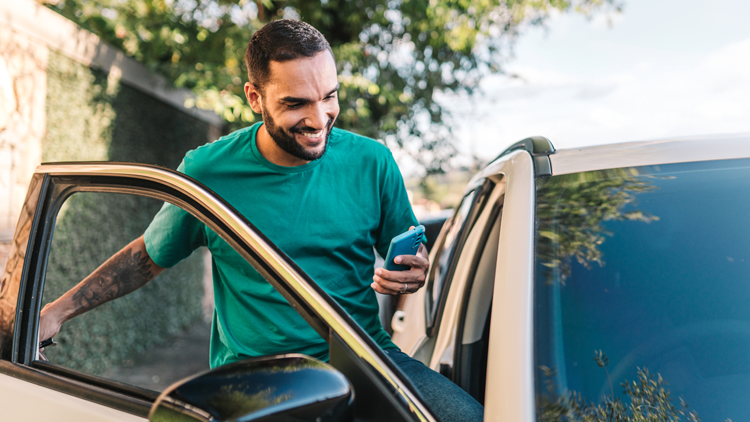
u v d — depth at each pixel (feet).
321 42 4.10
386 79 18.97
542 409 2.84
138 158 14.84
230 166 4.62
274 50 3.98
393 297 7.88
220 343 4.96
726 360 3.22
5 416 3.77
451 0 17.57
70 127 11.87
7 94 9.89
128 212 14.57
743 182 4.07
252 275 4.44
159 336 16.69
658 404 3.06
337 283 4.69
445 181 24.47
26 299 4.00
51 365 3.90
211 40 16.71
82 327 12.59
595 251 3.64
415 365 4.57
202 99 14.55
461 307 5.56
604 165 4.35
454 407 3.92
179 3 16.57
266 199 4.59
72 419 3.53
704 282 3.52
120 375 13.97
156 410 2.45
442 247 6.92
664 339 3.30
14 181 10.12
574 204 3.97
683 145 4.51
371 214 4.85
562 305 3.29
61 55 11.52
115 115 13.65
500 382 2.93
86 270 12.50
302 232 4.57
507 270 3.48
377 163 4.87
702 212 3.87
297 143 4.24
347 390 2.58
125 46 14.90
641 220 3.83
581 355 3.11
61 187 4.04
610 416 2.92
